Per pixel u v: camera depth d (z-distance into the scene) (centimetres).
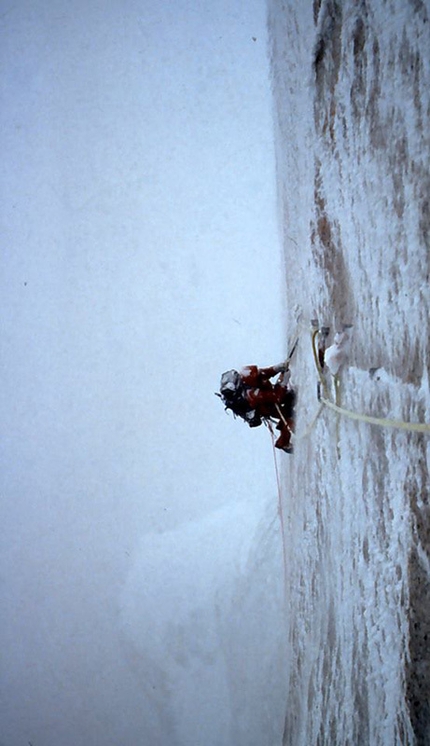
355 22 395
